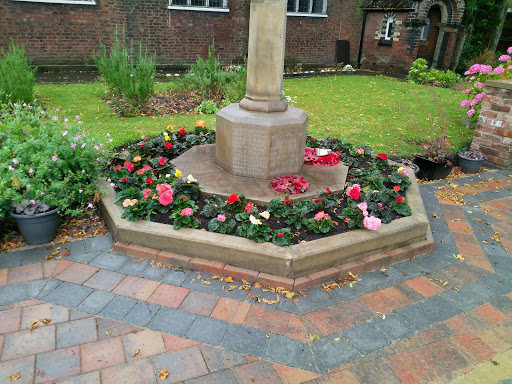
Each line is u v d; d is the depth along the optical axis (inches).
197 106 353.7
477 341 105.0
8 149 135.2
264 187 165.5
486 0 666.2
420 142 288.2
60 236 143.3
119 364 92.0
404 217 148.9
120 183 160.9
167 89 398.0
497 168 251.4
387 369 94.8
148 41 514.3
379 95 461.4
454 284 129.6
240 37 573.6
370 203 151.3
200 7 527.8
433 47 695.1
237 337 101.9
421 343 103.4
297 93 454.0
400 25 619.5
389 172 201.9
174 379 89.0
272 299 117.1
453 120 354.9
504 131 243.4
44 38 452.4
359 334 105.4
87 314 107.2
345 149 223.1
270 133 162.4
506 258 146.6
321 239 130.2
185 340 100.0
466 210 185.5
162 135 230.2
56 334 99.8
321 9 636.7
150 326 104.0
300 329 106.0
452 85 552.4
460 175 238.7
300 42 637.9
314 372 93.0
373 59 679.7
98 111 317.7
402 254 140.9
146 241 133.9
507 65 285.6
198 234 130.1
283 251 122.3
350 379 91.6
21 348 95.0
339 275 128.5
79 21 463.8
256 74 165.0
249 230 128.6
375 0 645.3
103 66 358.3
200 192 160.4
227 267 126.0
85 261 130.1
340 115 358.9
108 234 146.3
